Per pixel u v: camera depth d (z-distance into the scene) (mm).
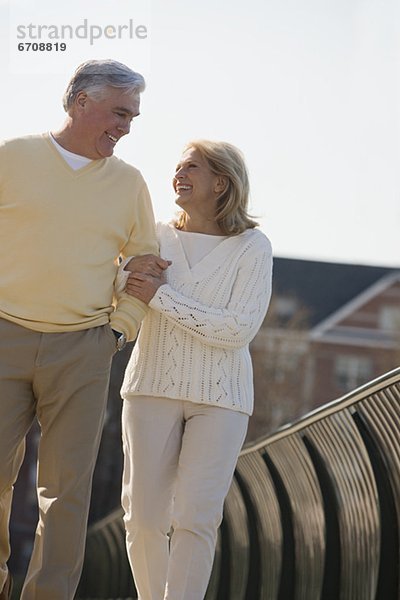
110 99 5715
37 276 5648
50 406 5766
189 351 6152
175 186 6371
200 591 5965
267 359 59188
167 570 6207
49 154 5742
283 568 9273
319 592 8180
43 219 5664
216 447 6062
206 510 5988
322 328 66750
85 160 5793
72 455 5715
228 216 6297
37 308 5660
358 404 6613
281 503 9391
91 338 5781
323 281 69625
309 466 8367
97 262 5789
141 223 6062
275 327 59875
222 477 6062
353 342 66312
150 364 6203
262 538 10609
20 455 5941
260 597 10547
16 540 50281
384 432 6348
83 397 5742
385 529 6445
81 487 5738
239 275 6258
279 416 58938
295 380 59750
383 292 68188
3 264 5676
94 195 5773
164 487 6191
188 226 6422
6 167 5684
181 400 6141
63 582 5660
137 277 6035
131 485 6207
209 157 6270
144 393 6168
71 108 5785
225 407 6113
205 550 5980
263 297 6270
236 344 6133
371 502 6965
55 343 5688
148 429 6172
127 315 5980
